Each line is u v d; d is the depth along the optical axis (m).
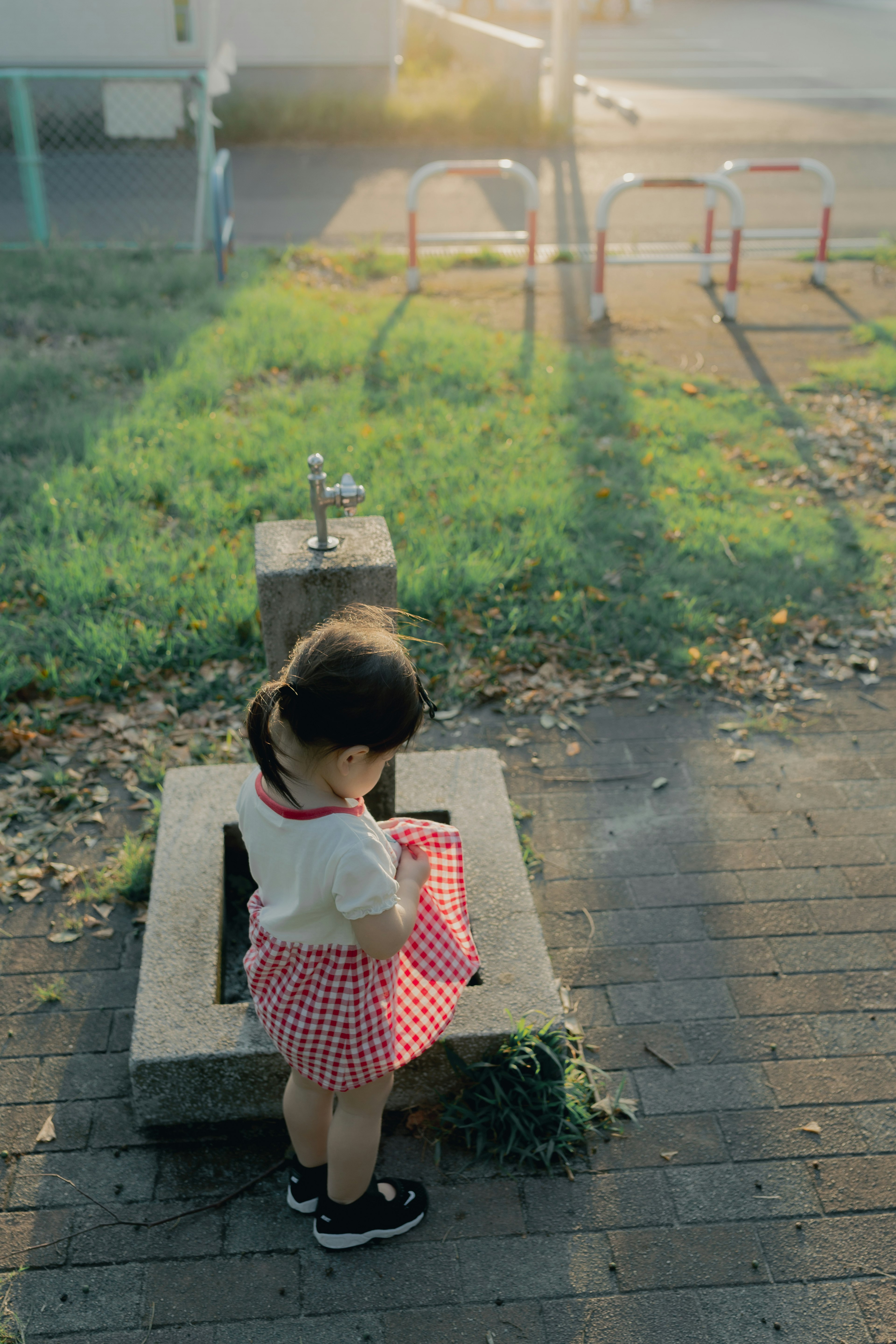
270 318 8.73
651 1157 2.71
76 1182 2.63
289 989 2.14
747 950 3.33
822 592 5.29
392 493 5.88
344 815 1.99
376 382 7.69
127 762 4.14
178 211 12.77
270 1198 2.62
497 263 11.12
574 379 7.78
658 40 30.48
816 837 3.81
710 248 10.40
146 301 9.30
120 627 4.75
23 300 9.12
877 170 15.12
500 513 5.73
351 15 16.67
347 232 12.04
